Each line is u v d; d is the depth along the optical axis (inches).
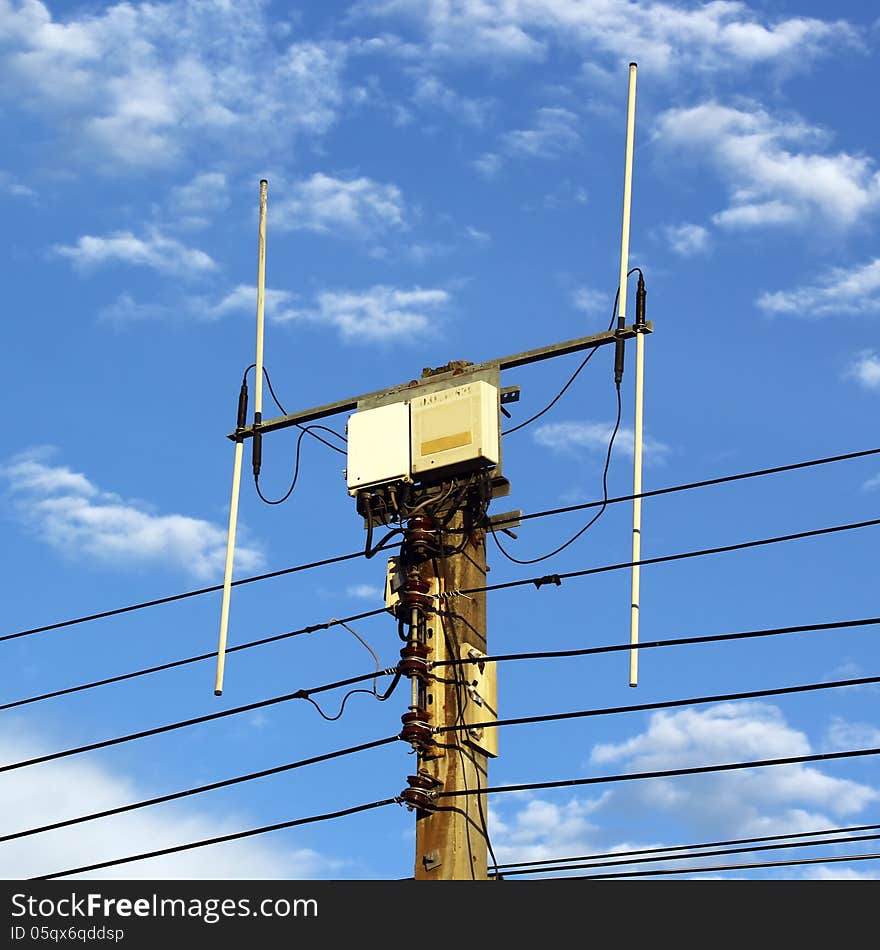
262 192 762.2
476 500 631.8
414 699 595.5
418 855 576.1
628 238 658.2
